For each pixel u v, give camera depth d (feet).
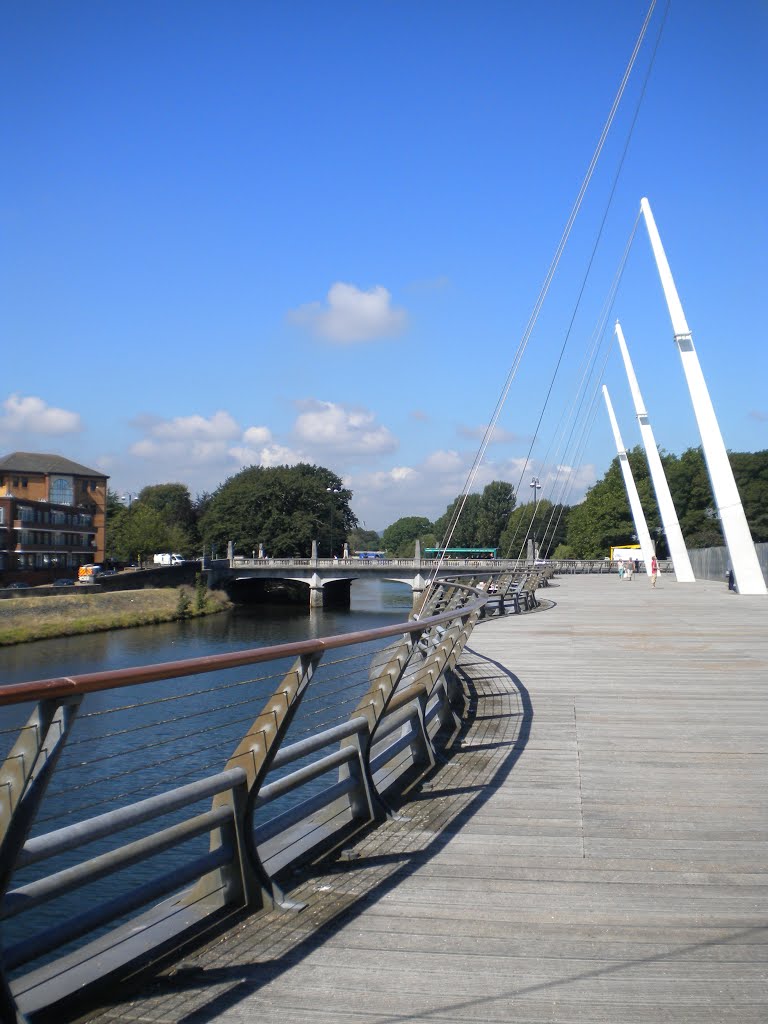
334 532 391.86
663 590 144.56
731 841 17.81
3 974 9.23
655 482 177.88
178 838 11.87
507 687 38.99
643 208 118.01
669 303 116.88
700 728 29.66
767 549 151.23
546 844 17.51
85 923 10.47
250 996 11.02
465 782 22.44
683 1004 11.07
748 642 59.47
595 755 25.61
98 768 39.29
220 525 374.22
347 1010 10.73
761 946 12.83
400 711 22.61
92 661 135.64
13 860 8.99
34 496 308.81
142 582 248.11
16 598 187.83
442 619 22.16
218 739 45.14
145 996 10.96
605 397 215.10
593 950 12.60
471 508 480.23
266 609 295.69
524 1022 10.55
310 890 14.66
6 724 54.29
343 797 18.75
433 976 11.69
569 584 172.76
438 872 15.80
